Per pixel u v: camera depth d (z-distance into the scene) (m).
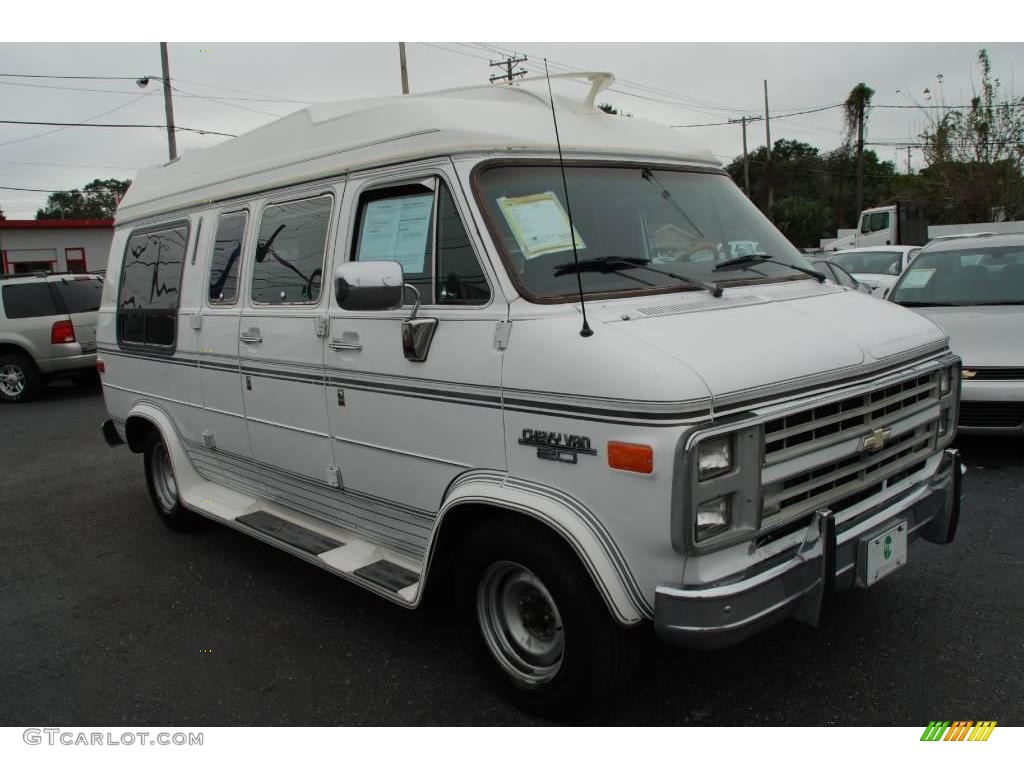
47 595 5.09
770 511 2.91
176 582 5.17
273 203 4.54
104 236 33.44
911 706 3.38
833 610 4.19
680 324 3.10
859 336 3.39
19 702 3.84
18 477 8.03
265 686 3.85
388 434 3.81
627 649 3.12
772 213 40.75
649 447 2.71
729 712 3.39
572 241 3.31
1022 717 3.28
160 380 5.72
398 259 3.70
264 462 4.83
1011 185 25.50
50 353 12.55
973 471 6.25
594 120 4.08
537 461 3.11
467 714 3.51
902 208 21.55
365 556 4.14
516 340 3.16
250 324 4.68
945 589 4.38
